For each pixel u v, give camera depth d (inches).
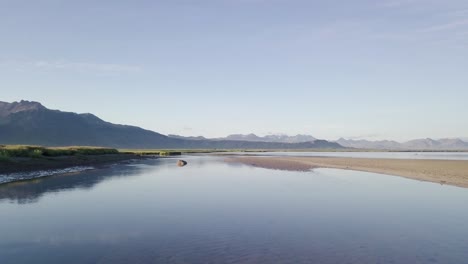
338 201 1010.7
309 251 561.0
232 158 4384.8
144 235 652.7
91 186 1364.4
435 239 630.5
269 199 1043.3
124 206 931.3
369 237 641.0
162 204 959.6
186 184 1435.8
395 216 814.5
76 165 2608.3
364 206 933.2
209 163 3159.5
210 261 514.9
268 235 650.8
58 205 946.7
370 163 2780.5
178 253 550.0
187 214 829.2
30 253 553.0
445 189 1258.0
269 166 2608.3
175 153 6333.7
